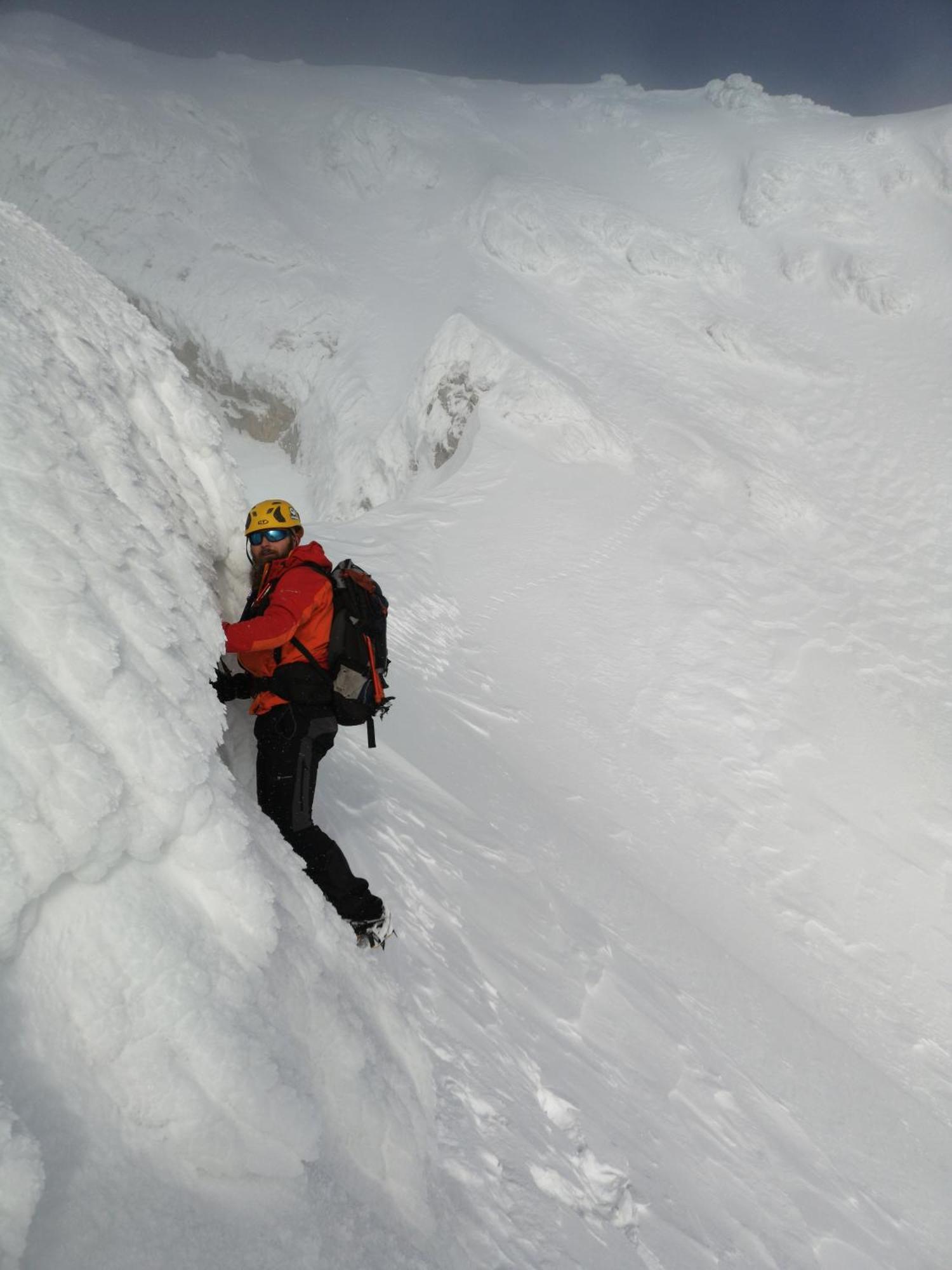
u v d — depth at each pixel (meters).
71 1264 1.18
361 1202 1.76
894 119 40.09
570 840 6.43
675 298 31.84
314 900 2.39
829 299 32.59
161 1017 1.50
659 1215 2.77
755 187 36.53
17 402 1.93
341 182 37.59
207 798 1.74
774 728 13.70
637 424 23.83
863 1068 5.92
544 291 31.52
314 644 2.75
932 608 20.17
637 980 4.54
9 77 35.00
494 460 19.58
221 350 31.33
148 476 2.49
